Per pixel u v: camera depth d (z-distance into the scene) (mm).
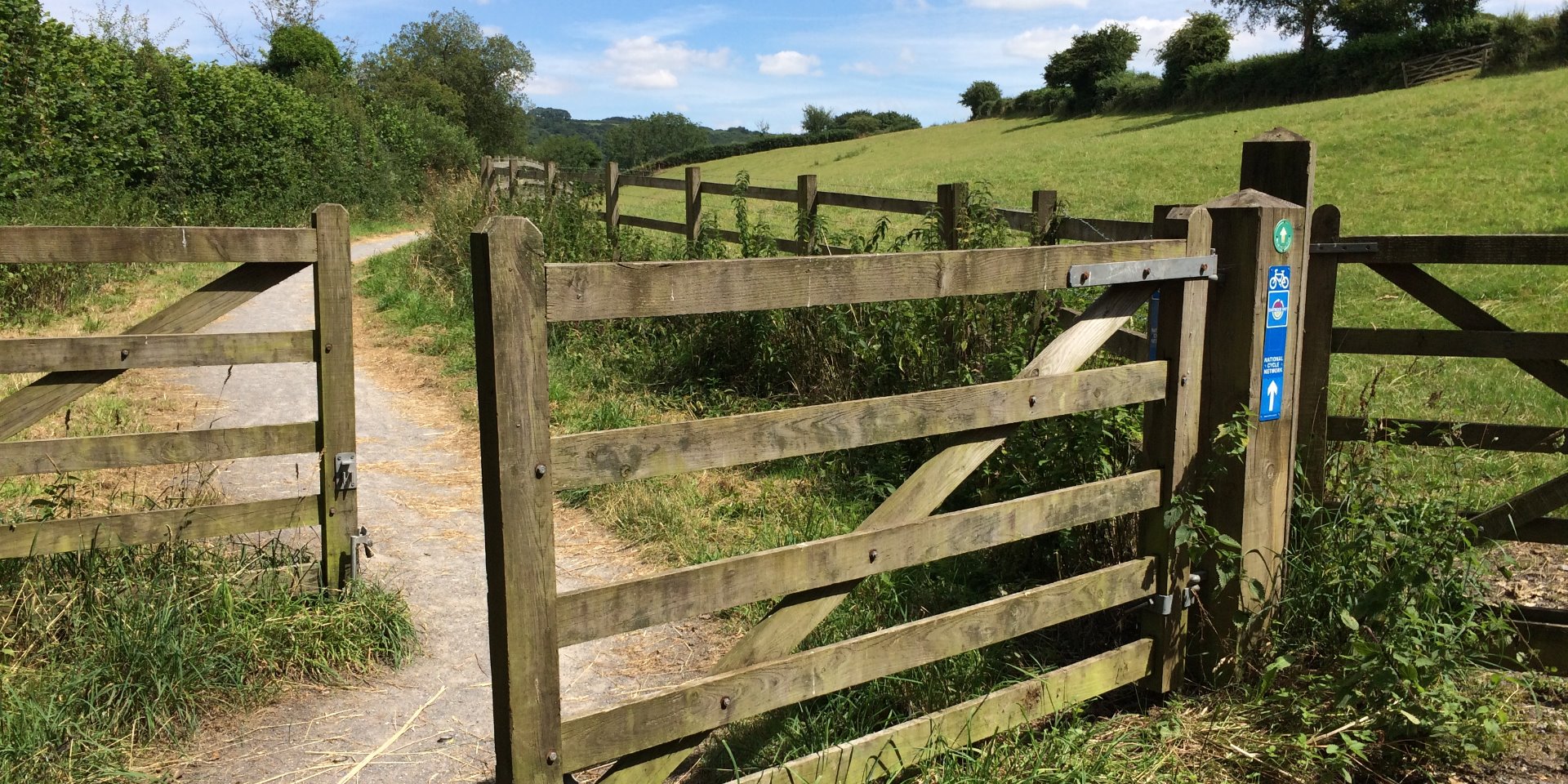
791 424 2508
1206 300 3410
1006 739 3055
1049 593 3154
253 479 5887
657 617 2348
